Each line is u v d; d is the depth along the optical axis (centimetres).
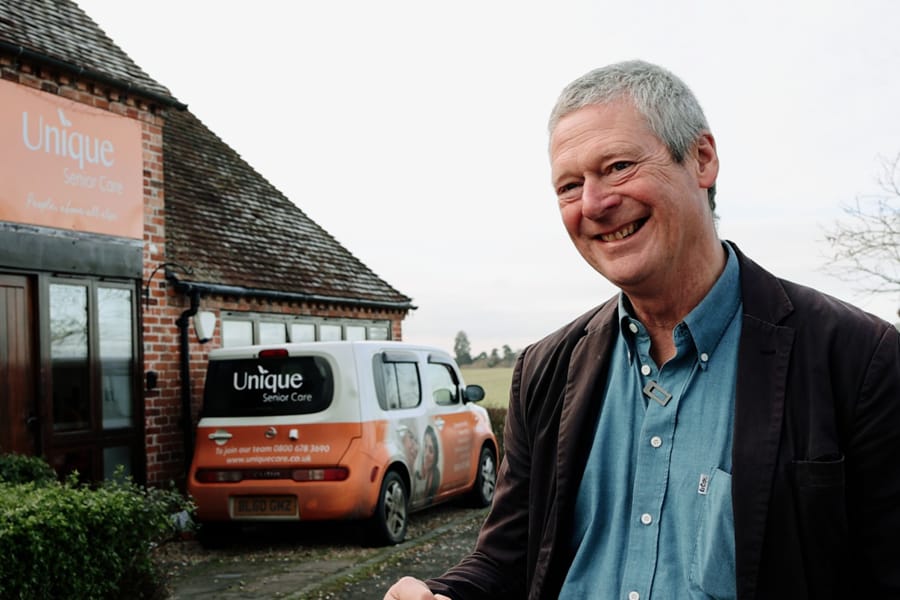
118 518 496
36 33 856
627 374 161
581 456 161
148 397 931
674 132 149
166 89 973
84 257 862
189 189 1244
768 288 149
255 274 1147
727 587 137
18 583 422
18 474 679
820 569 130
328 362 795
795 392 138
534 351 182
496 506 181
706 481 143
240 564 746
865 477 133
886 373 134
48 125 830
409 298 1487
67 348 845
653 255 150
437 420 930
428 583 169
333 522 788
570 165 154
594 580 154
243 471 786
